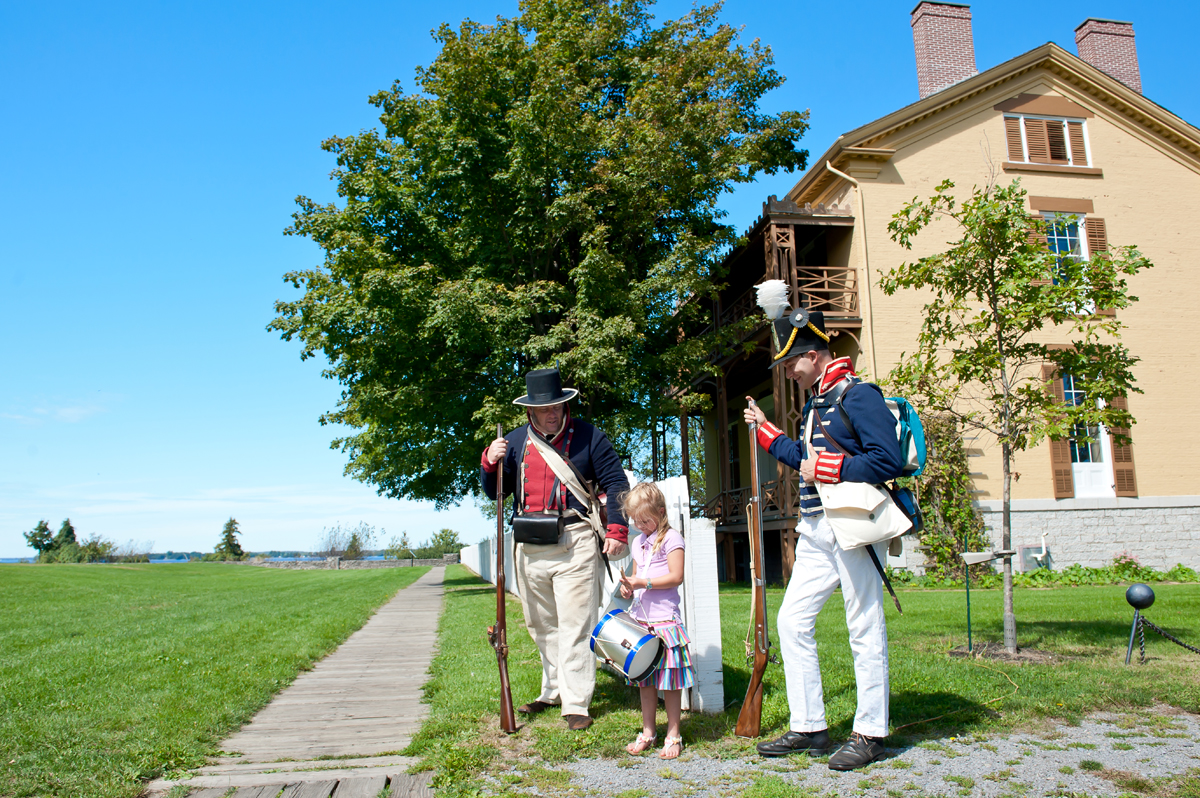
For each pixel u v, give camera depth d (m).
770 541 16.73
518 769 3.27
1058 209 15.51
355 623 9.51
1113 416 5.50
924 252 14.84
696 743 3.57
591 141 13.73
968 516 13.66
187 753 3.51
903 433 3.35
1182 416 15.22
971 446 14.15
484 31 14.47
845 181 15.41
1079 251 15.52
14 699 4.57
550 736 3.68
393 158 15.01
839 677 4.74
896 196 15.02
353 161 15.33
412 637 8.41
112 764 3.29
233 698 4.70
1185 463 15.07
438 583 21.27
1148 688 4.20
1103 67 18.36
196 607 12.20
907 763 3.19
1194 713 3.86
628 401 14.38
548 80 13.62
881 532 3.20
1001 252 5.72
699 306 14.62
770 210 14.53
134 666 5.82
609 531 3.94
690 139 14.23
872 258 14.71
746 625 7.18
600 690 4.77
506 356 13.05
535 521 3.94
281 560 45.75
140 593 16.19
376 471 20.70
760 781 3.02
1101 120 16.11
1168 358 15.38
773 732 3.72
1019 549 14.05
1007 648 5.44
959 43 17.27
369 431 19.91
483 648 6.81
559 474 4.06
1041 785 2.90
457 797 2.93
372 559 47.31
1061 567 14.16
